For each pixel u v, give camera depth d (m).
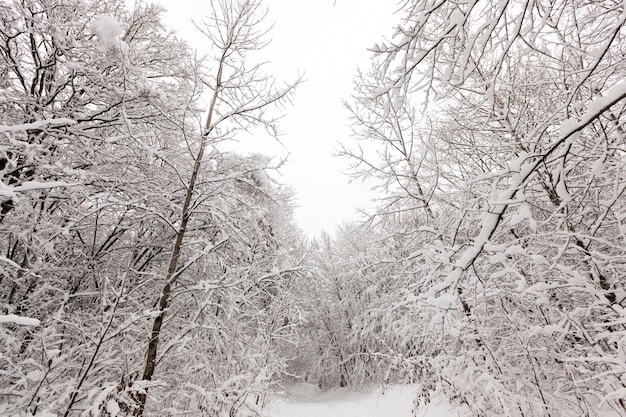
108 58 4.15
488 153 5.45
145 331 4.09
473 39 2.28
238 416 4.06
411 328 5.98
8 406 3.39
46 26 3.91
